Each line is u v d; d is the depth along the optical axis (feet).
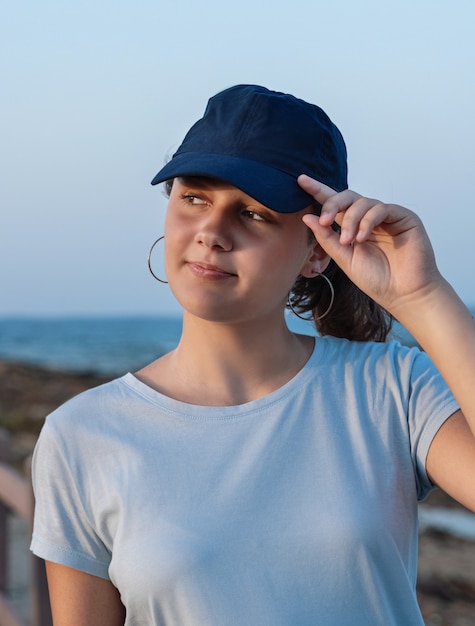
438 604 18.65
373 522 5.33
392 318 6.58
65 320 310.45
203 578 5.24
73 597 5.71
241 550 5.28
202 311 5.44
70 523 5.69
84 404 5.78
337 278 6.39
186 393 5.78
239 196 5.38
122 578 5.38
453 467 5.44
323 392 5.76
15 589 19.97
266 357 5.80
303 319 6.64
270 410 5.65
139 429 5.62
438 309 5.33
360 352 6.02
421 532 26.02
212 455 5.51
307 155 5.68
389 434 5.65
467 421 5.32
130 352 161.89
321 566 5.27
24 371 82.23
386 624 5.32
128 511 5.42
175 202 5.58
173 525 5.33
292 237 5.57
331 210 5.36
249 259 5.38
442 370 5.33
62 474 5.67
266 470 5.45
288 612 5.22
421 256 5.37
